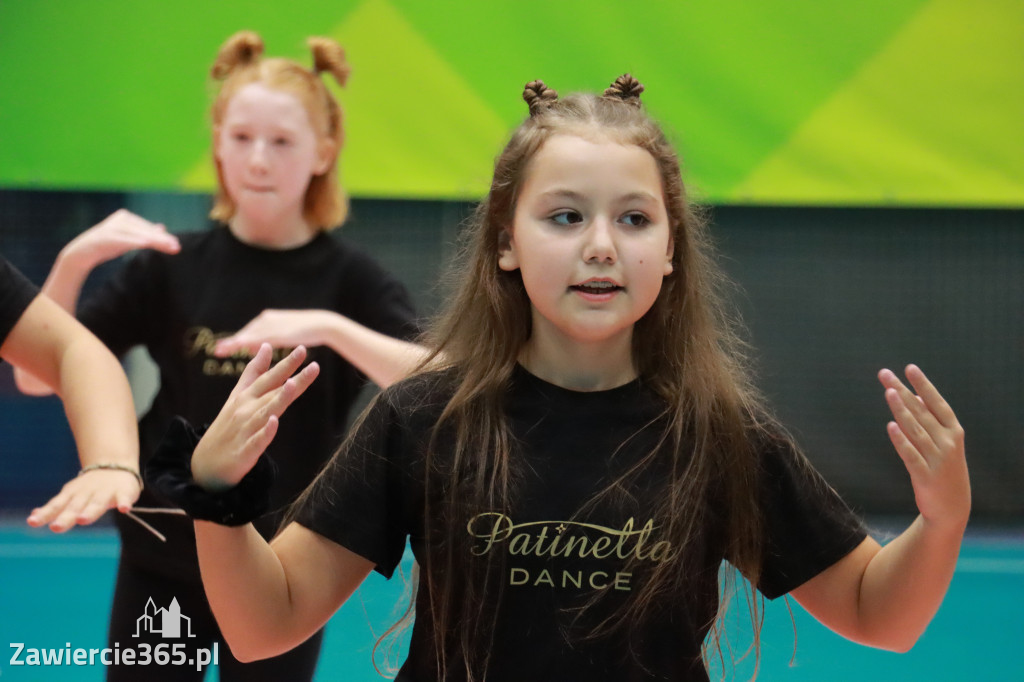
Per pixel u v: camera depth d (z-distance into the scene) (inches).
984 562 623.2
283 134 307.9
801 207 717.9
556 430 175.6
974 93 649.0
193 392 303.1
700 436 177.8
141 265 311.1
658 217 176.2
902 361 719.1
